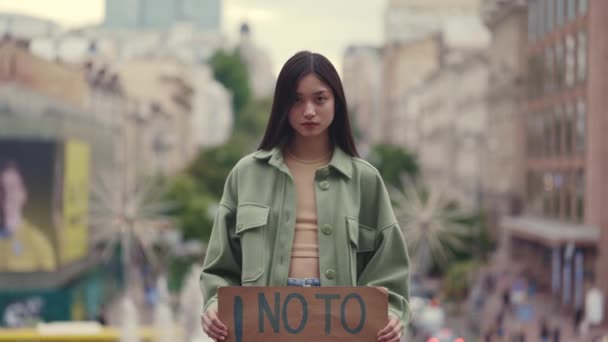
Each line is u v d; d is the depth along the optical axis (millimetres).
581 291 63500
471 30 154625
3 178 64062
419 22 163875
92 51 120188
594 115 65062
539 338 49156
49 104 66875
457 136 117375
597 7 65000
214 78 199375
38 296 63875
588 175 65250
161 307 36938
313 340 5645
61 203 65812
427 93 132000
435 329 45844
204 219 87000
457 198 106750
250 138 175500
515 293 63438
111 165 90000
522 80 88562
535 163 81750
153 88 133125
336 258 5762
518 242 83375
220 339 5664
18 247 64000
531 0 84188
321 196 5840
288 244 5777
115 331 34500
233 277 6000
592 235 63906
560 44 74188
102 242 82500
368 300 5648
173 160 131750
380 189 5961
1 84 64438
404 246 5930
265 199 5848
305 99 5805
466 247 86562
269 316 5652
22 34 117375
